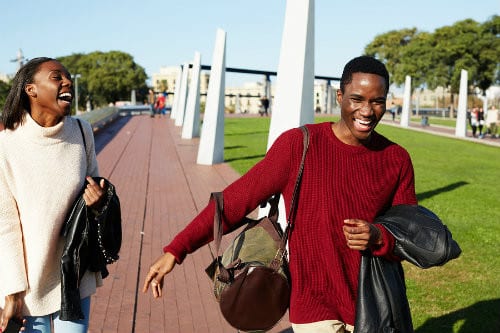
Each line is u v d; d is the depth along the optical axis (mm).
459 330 4336
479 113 27391
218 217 2207
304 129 2279
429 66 52969
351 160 2246
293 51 6574
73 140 2441
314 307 2246
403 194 2332
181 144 19219
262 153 16531
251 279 2166
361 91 2152
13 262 2285
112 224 2443
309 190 2246
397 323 2174
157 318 4461
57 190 2350
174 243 2230
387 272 2213
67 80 2373
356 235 2078
